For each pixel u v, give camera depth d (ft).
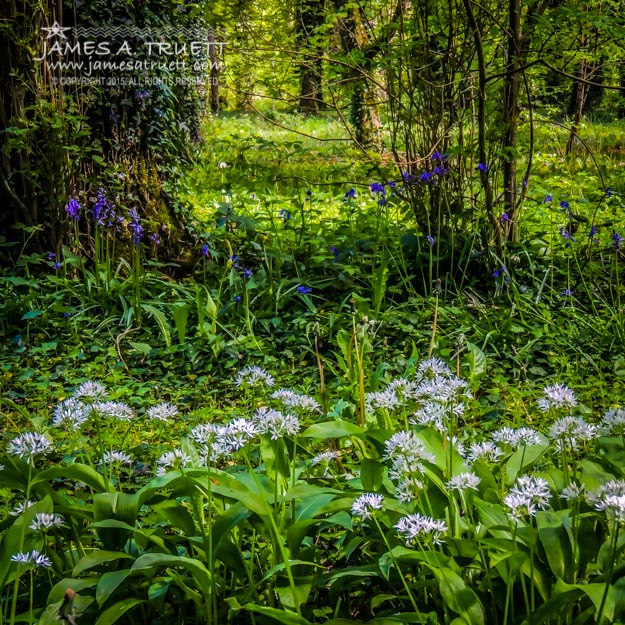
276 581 7.38
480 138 20.26
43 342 17.87
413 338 17.52
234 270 20.39
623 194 29.73
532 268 20.71
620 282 20.97
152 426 13.62
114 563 7.52
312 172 25.54
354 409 10.50
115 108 21.83
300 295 18.95
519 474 7.97
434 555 6.70
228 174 21.67
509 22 20.16
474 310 19.27
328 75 21.04
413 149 21.53
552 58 20.79
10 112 20.48
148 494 7.53
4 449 12.46
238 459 11.38
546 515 7.07
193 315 19.10
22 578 8.13
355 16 21.21
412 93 20.84
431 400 8.20
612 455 7.86
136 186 22.34
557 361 16.33
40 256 20.86
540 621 6.34
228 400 15.30
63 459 11.97
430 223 21.45
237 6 19.70
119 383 15.85
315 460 8.98
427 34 20.42
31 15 20.01
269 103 84.43
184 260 22.71
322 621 7.86
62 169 20.70
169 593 8.09
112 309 19.22
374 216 25.41
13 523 7.28
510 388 14.65
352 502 7.59
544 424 13.08
